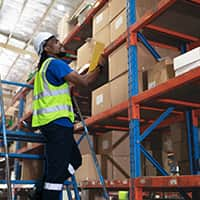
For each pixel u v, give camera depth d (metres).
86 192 4.00
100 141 4.01
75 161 2.41
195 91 2.74
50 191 2.00
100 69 2.68
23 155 2.49
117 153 3.68
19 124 6.30
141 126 4.10
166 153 3.87
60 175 2.03
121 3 3.55
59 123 2.14
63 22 5.52
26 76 12.14
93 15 4.29
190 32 3.36
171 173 3.71
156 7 2.79
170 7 2.79
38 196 2.14
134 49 3.11
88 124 3.75
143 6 3.33
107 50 3.60
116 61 3.46
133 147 2.77
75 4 7.42
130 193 2.68
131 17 3.21
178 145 3.32
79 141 3.97
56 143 2.10
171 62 2.83
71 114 2.24
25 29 9.18
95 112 3.71
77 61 4.26
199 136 3.24
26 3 7.82
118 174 3.59
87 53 3.96
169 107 3.22
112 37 3.62
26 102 6.47
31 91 6.11
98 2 4.06
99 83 4.33
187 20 3.06
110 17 3.77
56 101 2.20
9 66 11.67
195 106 3.20
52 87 2.23
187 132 3.29
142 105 3.12
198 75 2.18
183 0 2.67
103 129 4.37
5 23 9.02
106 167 3.68
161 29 3.23
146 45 3.27
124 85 3.23
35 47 2.56
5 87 12.70
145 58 3.24
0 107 2.39
